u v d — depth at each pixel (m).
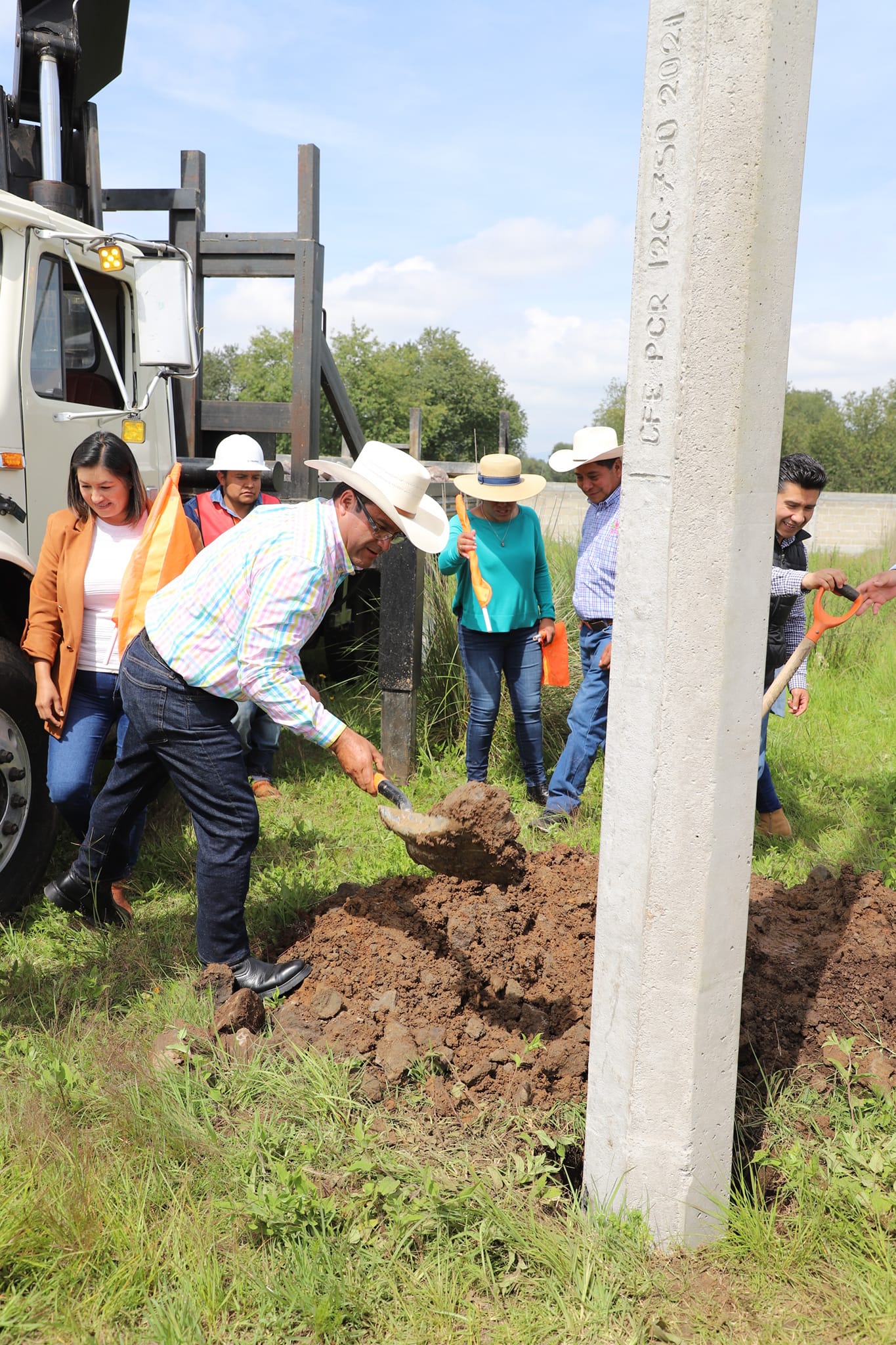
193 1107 2.71
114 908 3.94
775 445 2.09
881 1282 2.19
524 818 5.41
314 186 6.84
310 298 6.88
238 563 2.98
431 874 4.41
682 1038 2.25
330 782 5.95
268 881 4.21
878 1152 2.53
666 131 1.95
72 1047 2.97
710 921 2.20
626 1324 2.14
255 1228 2.31
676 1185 2.33
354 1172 2.50
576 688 6.68
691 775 2.13
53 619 3.90
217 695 3.10
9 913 4.02
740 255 1.94
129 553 3.94
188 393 6.79
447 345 56.78
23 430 4.27
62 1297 2.14
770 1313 2.17
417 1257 2.30
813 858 4.73
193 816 3.22
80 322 4.77
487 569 5.37
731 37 1.86
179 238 6.91
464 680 6.53
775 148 1.91
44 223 4.26
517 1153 2.64
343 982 3.23
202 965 3.45
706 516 2.04
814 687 8.31
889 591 3.56
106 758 5.72
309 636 3.02
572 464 5.08
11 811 4.02
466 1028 3.07
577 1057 2.92
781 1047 3.00
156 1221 2.36
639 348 2.07
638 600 2.14
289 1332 2.10
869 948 3.34
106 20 5.39
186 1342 2.03
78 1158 2.50
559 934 3.49
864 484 63.97
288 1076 2.83
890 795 5.73
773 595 4.07
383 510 2.86
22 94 5.52
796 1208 2.49
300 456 6.96
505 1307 2.19
